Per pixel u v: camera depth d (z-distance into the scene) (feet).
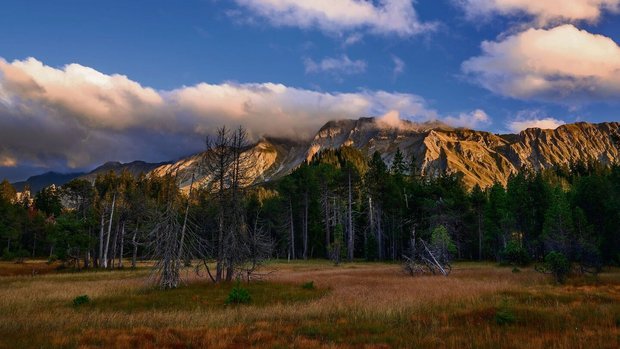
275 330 41.98
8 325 43.27
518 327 41.88
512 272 118.62
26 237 269.23
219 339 37.99
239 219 94.99
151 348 35.17
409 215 219.82
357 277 108.27
